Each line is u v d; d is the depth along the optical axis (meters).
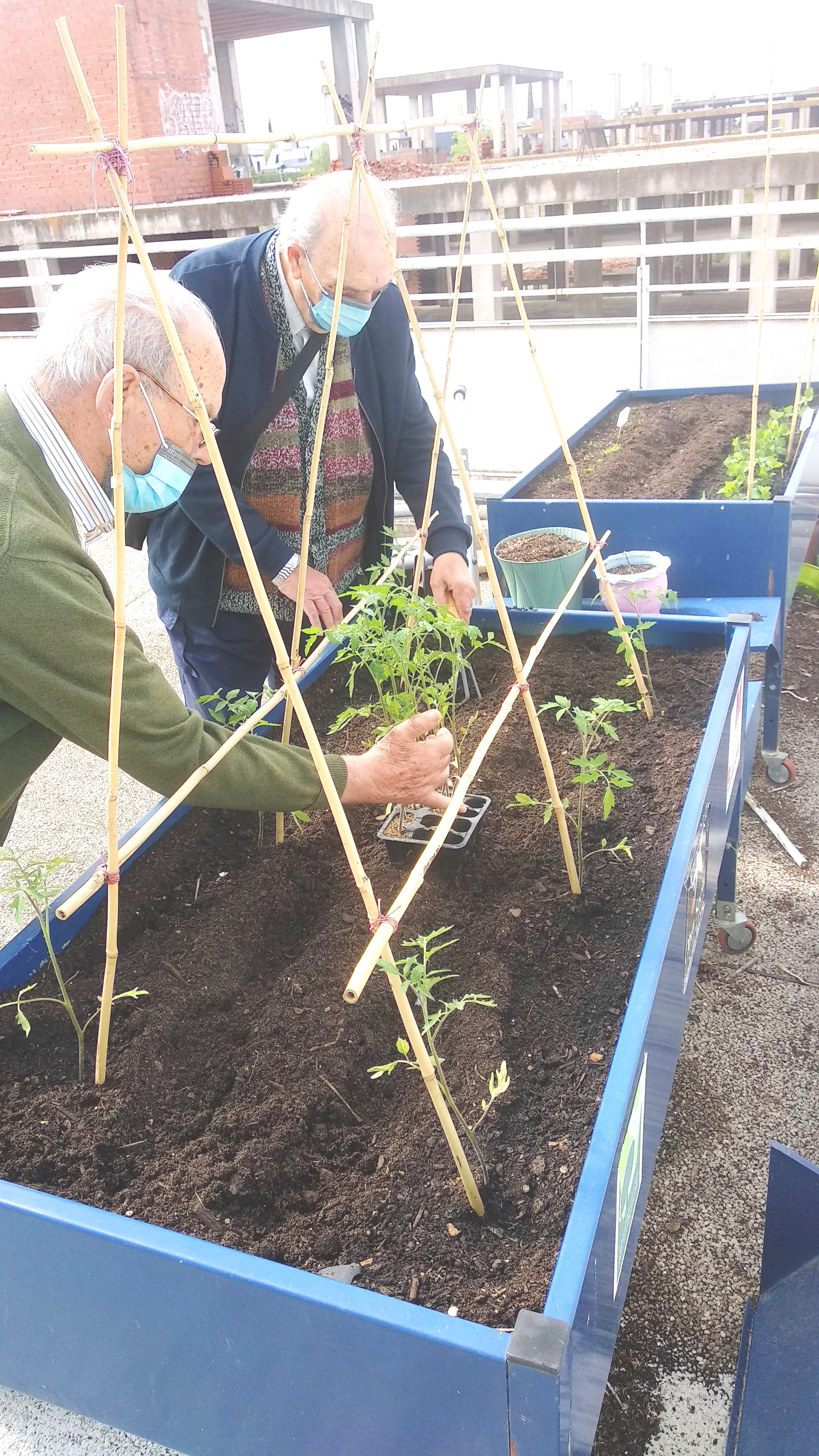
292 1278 1.10
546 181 7.71
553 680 2.76
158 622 5.56
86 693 1.44
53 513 1.47
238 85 14.89
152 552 2.74
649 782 2.31
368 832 2.26
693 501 3.48
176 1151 1.52
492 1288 1.26
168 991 1.79
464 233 1.95
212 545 2.60
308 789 1.67
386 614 2.78
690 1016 2.80
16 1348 1.43
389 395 2.70
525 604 3.33
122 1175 1.48
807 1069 2.62
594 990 1.78
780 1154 1.93
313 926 2.03
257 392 2.41
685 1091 2.58
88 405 1.47
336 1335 1.08
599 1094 1.55
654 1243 2.22
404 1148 1.51
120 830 3.78
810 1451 1.54
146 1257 1.16
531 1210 1.38
